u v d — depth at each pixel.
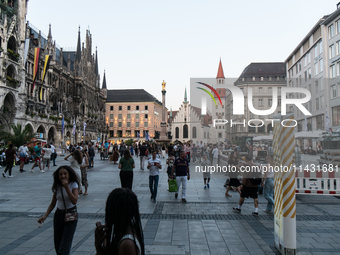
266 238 7.11
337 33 40.25
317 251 6.27
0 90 40.25
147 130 102.81
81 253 6.06
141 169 23.48
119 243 2.44
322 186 11.46
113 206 2.60
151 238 7.05
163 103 52.69
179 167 11.52
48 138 61.53
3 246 6.43
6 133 31.42
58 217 4.85
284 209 5.89
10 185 15.02
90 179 17.69
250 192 9.41
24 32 46.72
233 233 7.48
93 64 89.75
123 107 104.75
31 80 52.44
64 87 69.12
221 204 10.98
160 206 10.59
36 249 6.26
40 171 21.33
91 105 86.12
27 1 47.56
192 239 6.99
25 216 9.03
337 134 11.31
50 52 61.84
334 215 9.46
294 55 56.00
